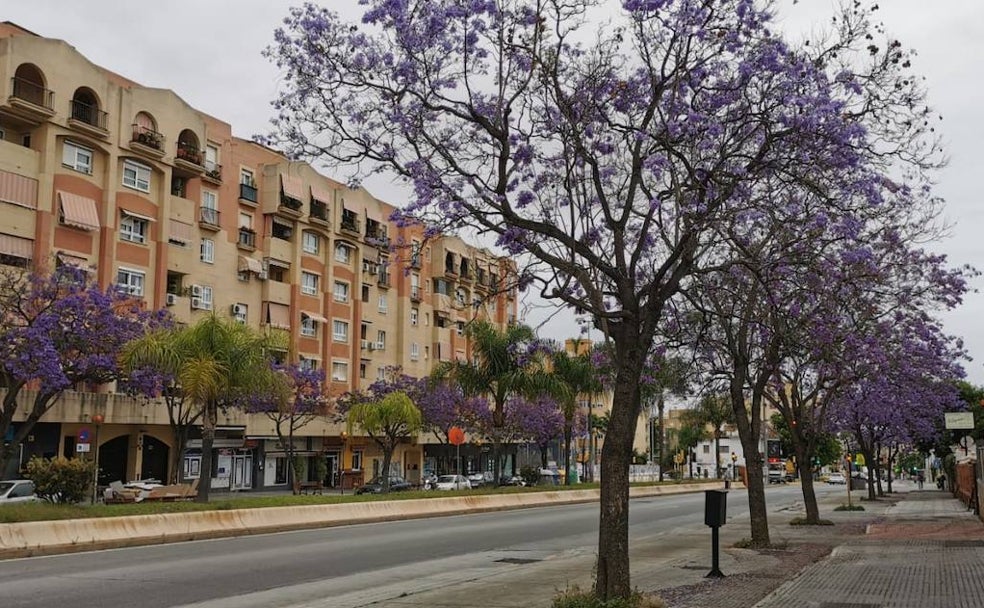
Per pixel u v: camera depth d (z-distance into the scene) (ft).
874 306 66.69
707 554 59.67
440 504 111.14
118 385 118.73
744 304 59.00
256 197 167.84
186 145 148.15
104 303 86.99
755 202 40.22
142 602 39.19
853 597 38.09
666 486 196.13
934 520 95.91
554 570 52.03
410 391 168.25
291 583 46.70
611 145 39.88
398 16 37.52
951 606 35.55
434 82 38.24
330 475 190.70
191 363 84.74
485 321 137.59
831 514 113.91
